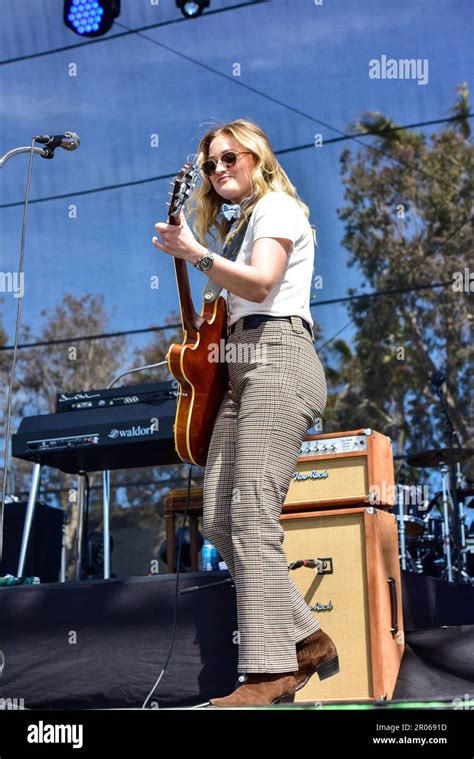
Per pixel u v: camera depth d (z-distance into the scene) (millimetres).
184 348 2193
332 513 2500
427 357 7656
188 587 2539
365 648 2406
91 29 4867
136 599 2588
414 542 5191
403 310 7691
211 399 2217
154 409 3465
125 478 7203
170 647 2490
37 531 4277
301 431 2111
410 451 7625
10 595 2701
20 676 2633
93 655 2592
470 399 7551
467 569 5293
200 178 2375
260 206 2146
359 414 7750
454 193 7488
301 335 2139
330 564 2477
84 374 7562
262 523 2051
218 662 2471
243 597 2031
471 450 5422
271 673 1993
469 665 2479
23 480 7438
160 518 7051
